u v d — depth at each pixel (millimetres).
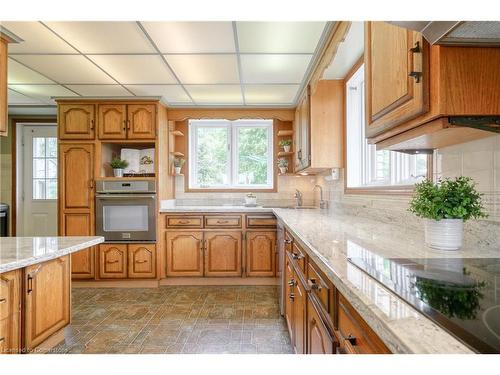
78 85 3250
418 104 980
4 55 1890
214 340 2299
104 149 3725
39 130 4613
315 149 2924
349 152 2830
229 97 3646
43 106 4055
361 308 702
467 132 1048
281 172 4215
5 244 1779
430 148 1482
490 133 1066
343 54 2389
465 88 922
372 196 2279
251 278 3727
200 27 2094
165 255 3727
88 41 2309
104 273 3586
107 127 3607
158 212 3643
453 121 934
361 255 1109
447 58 919
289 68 2795
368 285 793
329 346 1057
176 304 3070
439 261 1011
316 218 2443
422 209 1250
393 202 1940
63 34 2193
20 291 1622
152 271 3600
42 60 2635
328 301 1093
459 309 640
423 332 550
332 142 2930
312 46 2377
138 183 3605
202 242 3711
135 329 2498
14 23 2023
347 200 2826
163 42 2312
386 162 2361
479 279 826
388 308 652
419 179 1736
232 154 4492
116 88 3342
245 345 2215
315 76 2707
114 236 3592
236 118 4020
